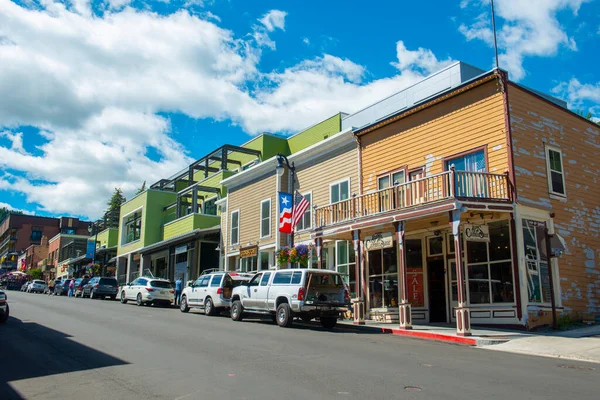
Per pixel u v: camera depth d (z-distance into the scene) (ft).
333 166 77.77
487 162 54.95
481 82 56.29
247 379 26.16
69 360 31.89
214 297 72.28
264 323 61.31
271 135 116.37
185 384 25.07
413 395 22.88
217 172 123.24
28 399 22.53
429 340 46.42
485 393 23.53
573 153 60.90
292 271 57.06
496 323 52.54
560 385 25.66
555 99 71.05
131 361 31.40
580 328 51.13
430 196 59.62
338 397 22.45
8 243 368.68
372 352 35.99
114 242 181.57
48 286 178.70
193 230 112.37
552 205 56.24
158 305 100.12
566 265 56.03
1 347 37.11
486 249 55.11
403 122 66.23
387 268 66.59
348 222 62.54
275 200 89.45
